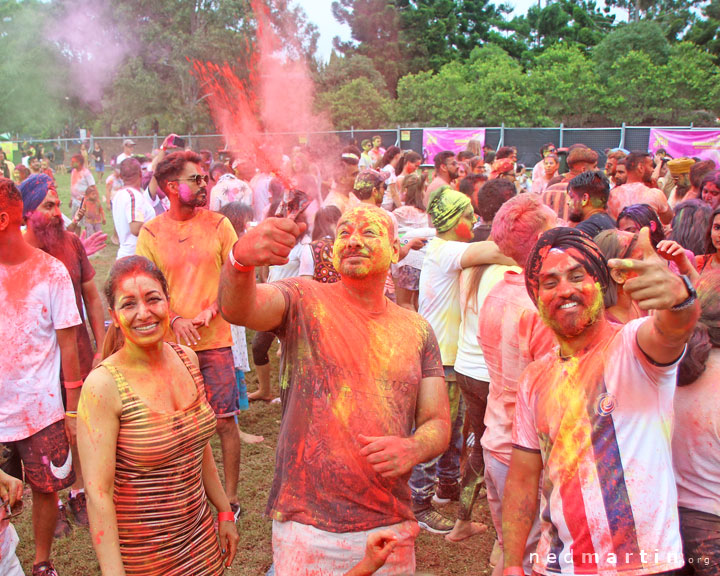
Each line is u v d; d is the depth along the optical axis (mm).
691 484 2428
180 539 2365
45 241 3629
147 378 2346
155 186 6961
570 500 1887
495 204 3705
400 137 19766
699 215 3443
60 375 3359
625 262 1617
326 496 2041
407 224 6215
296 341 2127
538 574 1991
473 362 3355
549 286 1968
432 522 3881
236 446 3916
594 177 3939
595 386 1913
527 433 2129
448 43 28203
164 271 3705
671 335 1709
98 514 2150
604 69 29188
